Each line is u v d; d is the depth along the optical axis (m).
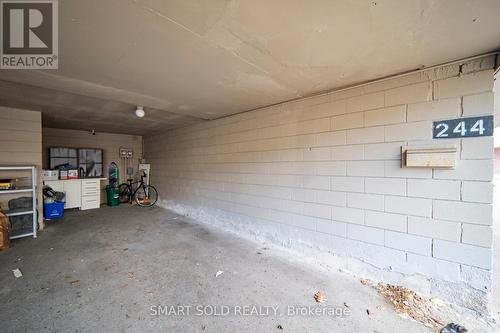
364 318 1.77
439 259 1.94
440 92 1.93
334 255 2.59
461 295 1.84
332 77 2.25
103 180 6.64
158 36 1.58
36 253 2.99
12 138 3.72
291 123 3.04
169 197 5.95
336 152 2.57
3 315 1.77
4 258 2.83
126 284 2.24
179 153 5.55
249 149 3.65
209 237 3.66
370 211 2.31
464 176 1.83
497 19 1.32
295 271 2.52
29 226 3.89
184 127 5.35
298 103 2.96
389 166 2.19
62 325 1.67
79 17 1.38
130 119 4.64
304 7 1.25
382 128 2.24
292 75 2.22
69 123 5.15
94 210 5.75
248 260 2.80
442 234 1.92
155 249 3.16
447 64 1.89
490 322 1.71
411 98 2.07
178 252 3.05
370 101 2.32
